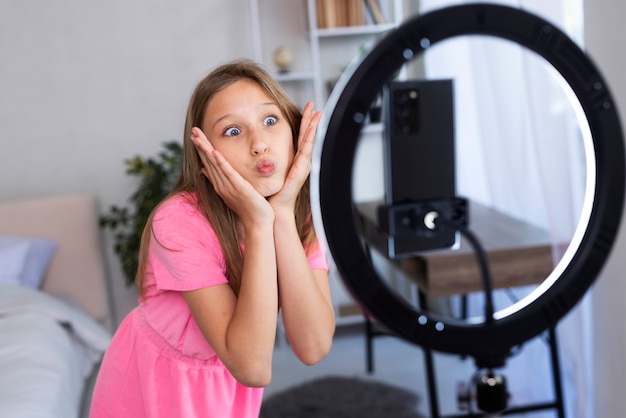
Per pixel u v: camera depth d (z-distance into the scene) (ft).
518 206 3.65
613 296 5.54
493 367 2.88
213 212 3.01
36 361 6.12
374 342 10.38
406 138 2.46
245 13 10.48
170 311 3.29
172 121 10.54
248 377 2.82
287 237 2.91
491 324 2.50
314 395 8.56
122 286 10.66
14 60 10.18
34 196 10.45
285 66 10.33
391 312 2.41
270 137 2.75
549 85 3.70
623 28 4.95
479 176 3.72
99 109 10.42
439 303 2.53
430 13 2.23
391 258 2.41
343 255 2.31
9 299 7.42
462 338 2.46
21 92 10.25
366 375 9.22
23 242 8.77
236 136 2.74
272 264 2.80
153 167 9.48
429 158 2.49
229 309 2.93
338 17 10.06
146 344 3.44
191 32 10.44
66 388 6.02
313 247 3.33
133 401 3.56
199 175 2.99
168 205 3.05
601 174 2.49
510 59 3.27
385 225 2.40
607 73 5.21
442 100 2.47
